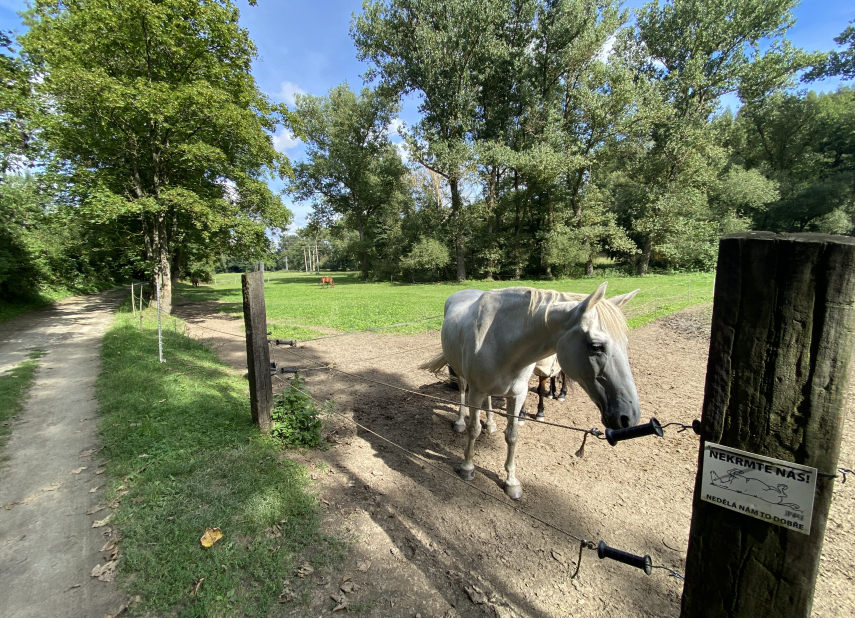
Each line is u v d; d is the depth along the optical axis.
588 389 2.10
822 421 1.00
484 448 3.99
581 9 23.58
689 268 28.47
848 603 2.16
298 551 2.48
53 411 4.75
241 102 12.92
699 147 24.31
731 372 1.12
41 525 2.69
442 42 24.31
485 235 31.30
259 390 3.85
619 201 33.75
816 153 32.03
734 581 1.18
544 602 2.20
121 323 10.69
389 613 2.10
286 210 14.30
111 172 12.95
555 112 24.59
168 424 4.05
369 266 40.41
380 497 3.11
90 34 10.52
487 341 2.86
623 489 3.28
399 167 35.53
